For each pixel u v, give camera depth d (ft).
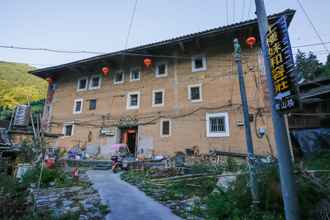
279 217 11.72
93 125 56.80
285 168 9.29
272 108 10.10
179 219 13.25
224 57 47.57
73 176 27.53
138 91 54.75
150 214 14.15
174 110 48.98
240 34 46.03
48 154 34.78
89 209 15.01
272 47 9.98
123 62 58.95
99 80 61.00
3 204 12.41
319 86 42.45
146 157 44.73
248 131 14.65
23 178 21.58
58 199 17.49
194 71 49.90
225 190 16.71
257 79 42.47
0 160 23.49
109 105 56.90
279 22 9.47
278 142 9.69
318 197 12.17
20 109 29.89
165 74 52.95
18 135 30.55
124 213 14.32
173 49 53.36
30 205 14.73
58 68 63.26
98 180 27.37
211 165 30.40
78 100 61.57
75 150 51.55
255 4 11.89
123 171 36.37
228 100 44.16
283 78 9.06
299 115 43.80
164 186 23.00
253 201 13.16
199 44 49.44
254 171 13.76
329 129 39.09
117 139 53.11
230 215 12.91
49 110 64.90
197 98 47.91
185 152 44.24
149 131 50.01
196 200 17.52
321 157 33.50
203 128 44.83
